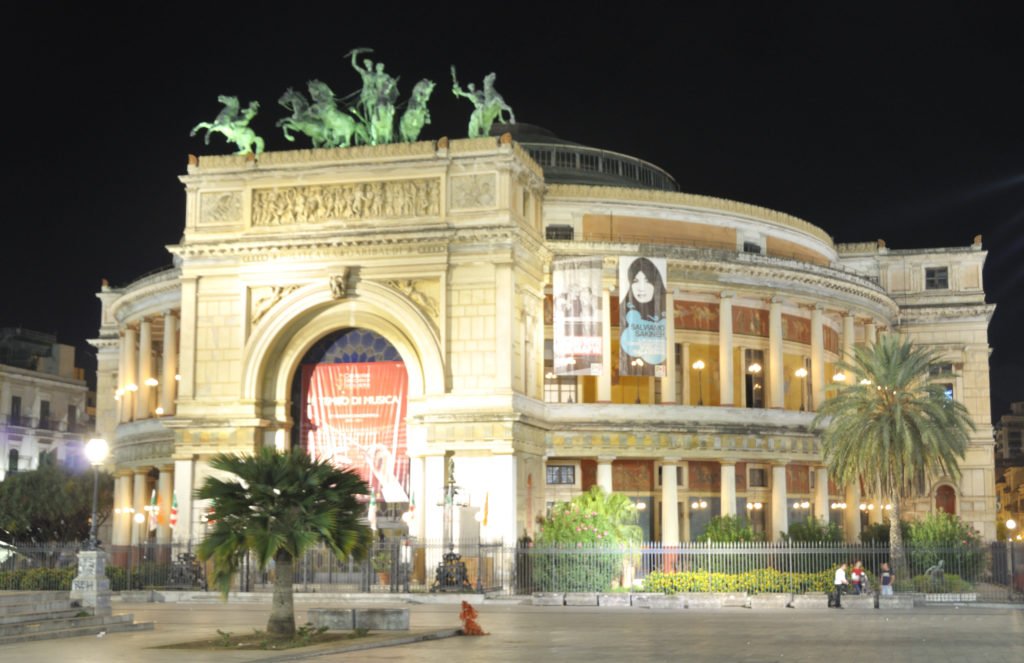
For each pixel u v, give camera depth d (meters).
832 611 51.72
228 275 70.50
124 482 89.75
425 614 50.44
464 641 37.72
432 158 67.88
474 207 67.25
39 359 124.75
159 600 62.53
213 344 70.19
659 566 67.19
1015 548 60.47
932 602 56.50
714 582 57.44
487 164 67.31
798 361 85.12
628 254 76.19
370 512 66.25
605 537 61.31
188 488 69.12
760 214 85.12
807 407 84.88
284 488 38.47
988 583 67.00
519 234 67.19
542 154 90.19
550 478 76.38
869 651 33.56
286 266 69.62
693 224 81.94
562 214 78.56
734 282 80.12
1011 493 171.38
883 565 56.28
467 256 67.12
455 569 61.03
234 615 50.75
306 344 71.06
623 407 74.94
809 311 85.50
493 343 66.19
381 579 65.38
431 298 67.62
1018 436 187.38
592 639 37.88
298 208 69.75
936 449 58.84
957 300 96.56
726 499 77.25
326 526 38.12
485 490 65.19
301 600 59.78
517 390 68.00
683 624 44.16
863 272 98.38
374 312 69.25
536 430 71.31
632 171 93.44
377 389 71.00
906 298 97.44
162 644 36.50
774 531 78.88
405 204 68.31
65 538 89.50
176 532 68.62
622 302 74.19
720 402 78.94
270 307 69.56
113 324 105.56
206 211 71.00
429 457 66.31
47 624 39.59
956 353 95.94
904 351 61.69
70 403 124.94
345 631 40.44
